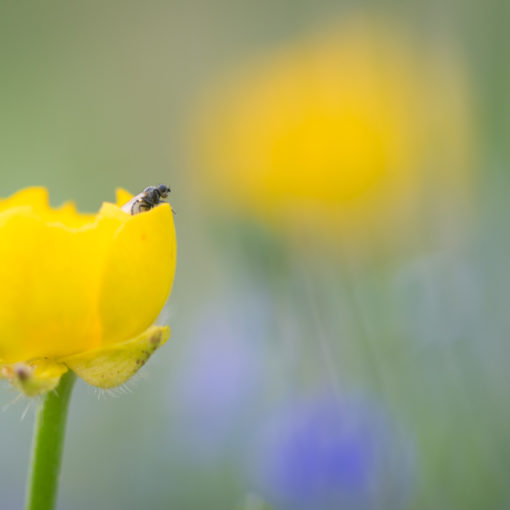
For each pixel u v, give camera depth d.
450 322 0.52
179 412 0.60
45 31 1.04
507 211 0.58
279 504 0.50
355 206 0.54
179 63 1.01
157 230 0.42
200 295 0.77
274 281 0.55
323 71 0.56
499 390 0.51
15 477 0.67
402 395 0.51
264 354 0.58
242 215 0.56
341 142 0.54
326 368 0.52
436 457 0.50
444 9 0.68
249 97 0.56
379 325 0.53
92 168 1.00
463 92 0.60
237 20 0.98
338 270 0.54
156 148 1.00
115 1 1.03
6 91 1.02
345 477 0.50
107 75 1.03
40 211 0.43
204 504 0.57
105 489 0.62
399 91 0.56
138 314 0.42
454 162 0.58
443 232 0.57
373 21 0.61
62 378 0.43
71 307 0.42
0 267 0.42
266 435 0.51
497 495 0.50
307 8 0.87
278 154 0.54
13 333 0.42
